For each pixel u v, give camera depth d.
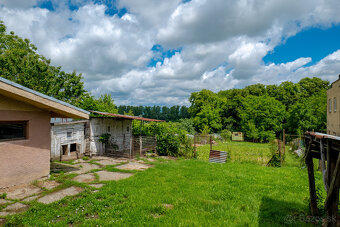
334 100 20.31
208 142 31.20
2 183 6.91
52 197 6.36
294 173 10.39
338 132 18.92
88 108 17.47
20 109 7.43
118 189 7.04
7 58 20.02
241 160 14.45
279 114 39.53
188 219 5.11
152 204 5.93
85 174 9.22
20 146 7.45
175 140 15.84
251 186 8.01
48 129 8.57
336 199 3.78
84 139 13.70
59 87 22.73
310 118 32.97
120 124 16.75
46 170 8.39
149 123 18.39
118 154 14.58
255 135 37.78
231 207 5.96
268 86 50.22
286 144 29.20
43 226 4.54
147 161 12.90
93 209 5.41
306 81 46.41
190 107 59.00
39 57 22.75
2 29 24.39
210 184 8.11
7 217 4.92
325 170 4.32
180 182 8.27
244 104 43.53
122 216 5.14
